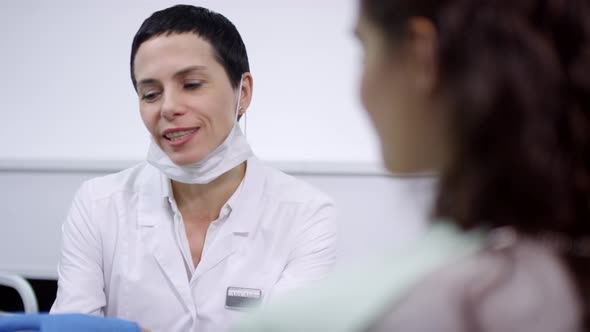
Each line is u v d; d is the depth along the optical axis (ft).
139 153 6.64
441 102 1.10
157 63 3.79
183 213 4.18
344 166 6.26
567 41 1.05
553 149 1.01
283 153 6.45
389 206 6.20
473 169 1.05
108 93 6.64
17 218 6.70
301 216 4.15
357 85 1.27
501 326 0.95
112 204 4.23
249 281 3.94
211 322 3.86
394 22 1.15
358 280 1.04
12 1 6.81
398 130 1.19
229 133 4.02
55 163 6.58
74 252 4.12
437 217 1.13
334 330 0.98
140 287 3.97
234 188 4.18
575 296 1.02
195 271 3.96
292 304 1.05
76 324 2.90
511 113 0.99
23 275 6.66
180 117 3.81
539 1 1.05
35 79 6.75
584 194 1.04
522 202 1.03
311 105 6.38
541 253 1.05
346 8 6.28
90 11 6.62
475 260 1.02
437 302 0.96
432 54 1.10
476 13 1.04
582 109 1.02
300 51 6.37
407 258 1.07
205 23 3.90
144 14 6.57
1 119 6.78
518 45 1.01
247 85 4.23
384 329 0.95
